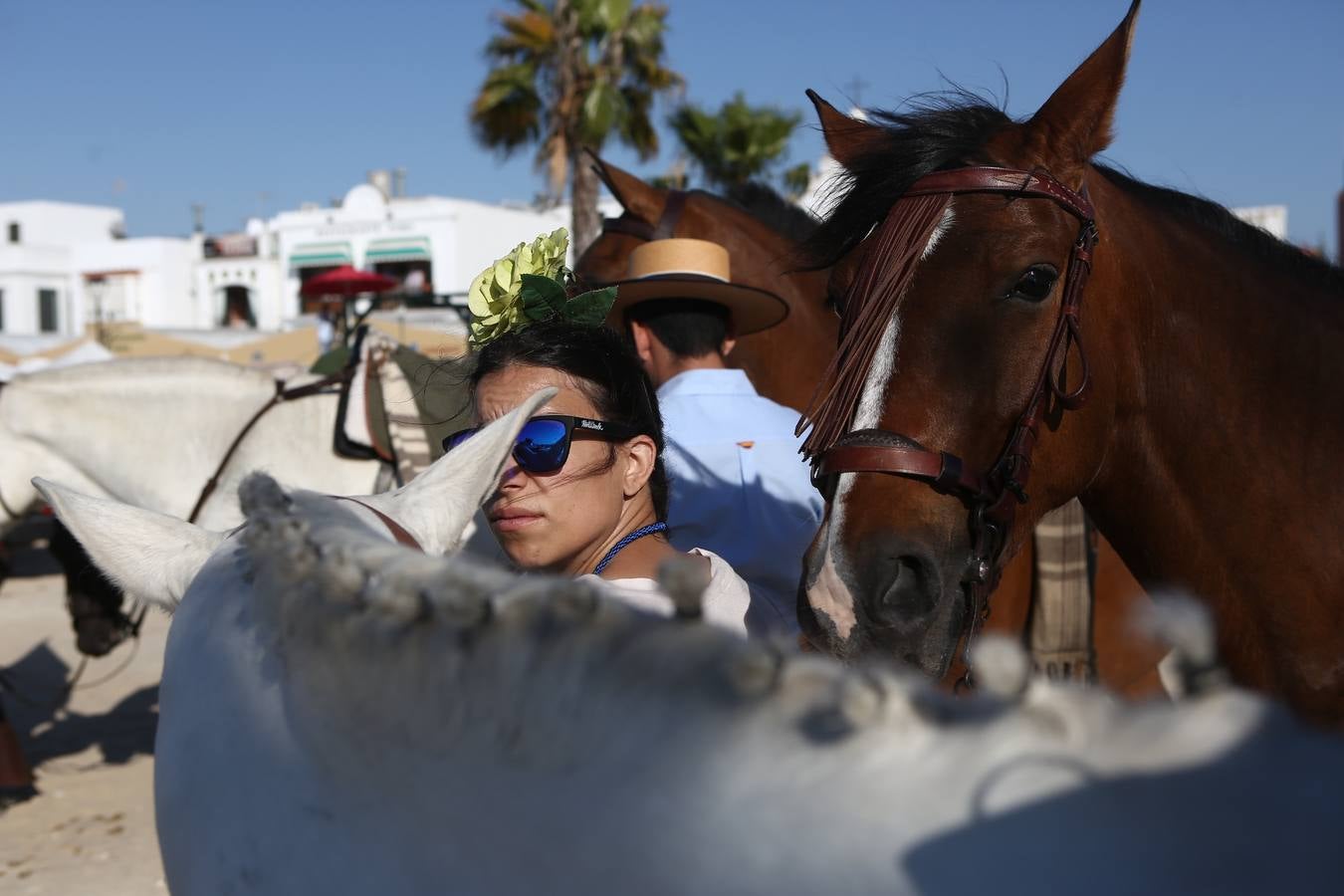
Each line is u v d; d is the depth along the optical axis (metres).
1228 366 2.15
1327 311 2.24
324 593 0.81
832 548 1.86
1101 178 2.19
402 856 0.75
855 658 1.81
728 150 19.91
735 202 4.57
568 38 16.59
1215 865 0.45
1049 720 0.50
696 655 0.60
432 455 4.58
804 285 4.13
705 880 0.56
